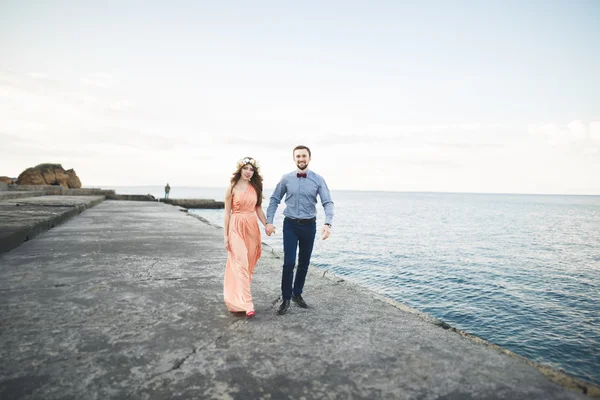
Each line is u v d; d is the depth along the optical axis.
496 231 29.61
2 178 39.81
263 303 3.66
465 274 12.73
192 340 2.66
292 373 2.19
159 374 2.13
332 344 2.65
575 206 119.00
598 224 40.09
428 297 9.89
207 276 4.70
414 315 3.37
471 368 2.32
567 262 15.48
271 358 2.39
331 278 4.80
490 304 9.30
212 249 6.78
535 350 6.58
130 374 2.12
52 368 2.17
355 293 4.10
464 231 29.00
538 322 8.03
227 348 2.53
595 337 7.20
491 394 2.01
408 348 2.62
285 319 3.19
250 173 3.58
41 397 1.85
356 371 2.24
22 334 2.68
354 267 13.66
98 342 2.57
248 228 3.56
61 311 3.21
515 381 2.16
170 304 3.50
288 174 3.62
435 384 2.10
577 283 11.62
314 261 14.71
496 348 2.65
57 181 43.03
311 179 3.55
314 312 3.41
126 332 2.78
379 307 3.60
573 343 6.89
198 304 3.53
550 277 12.51
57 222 9.55
